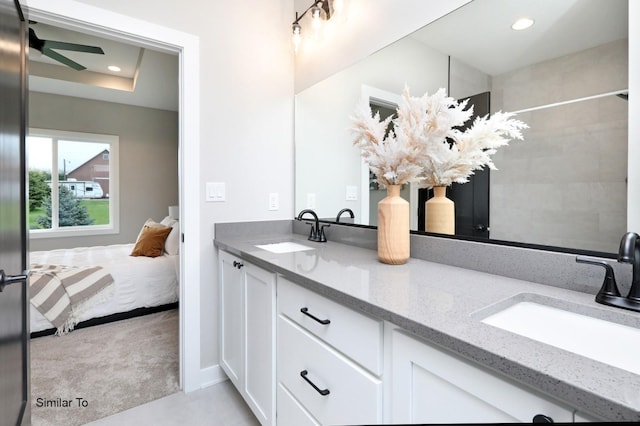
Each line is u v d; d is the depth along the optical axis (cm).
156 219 521
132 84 429
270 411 137
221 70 199
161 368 213
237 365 171
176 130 540
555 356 57
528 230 109
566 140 100
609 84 91
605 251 92
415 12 146
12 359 93
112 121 483
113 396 183
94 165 482
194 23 188
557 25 102
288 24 227
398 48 154
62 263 299
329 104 198
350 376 93
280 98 224
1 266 82
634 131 87
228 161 202
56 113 443
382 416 84
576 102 98
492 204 119
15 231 98
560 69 101
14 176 97
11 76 94
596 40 94
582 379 50
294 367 121
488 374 61
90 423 161
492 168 119
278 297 132
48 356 227
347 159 187
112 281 282
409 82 149
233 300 175
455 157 131
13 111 97
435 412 71
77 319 265
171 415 168
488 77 120
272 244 191
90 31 163
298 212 226
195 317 191
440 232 136
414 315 75
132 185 501
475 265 121
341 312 97
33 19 150
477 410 63
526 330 90
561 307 87
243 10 207
